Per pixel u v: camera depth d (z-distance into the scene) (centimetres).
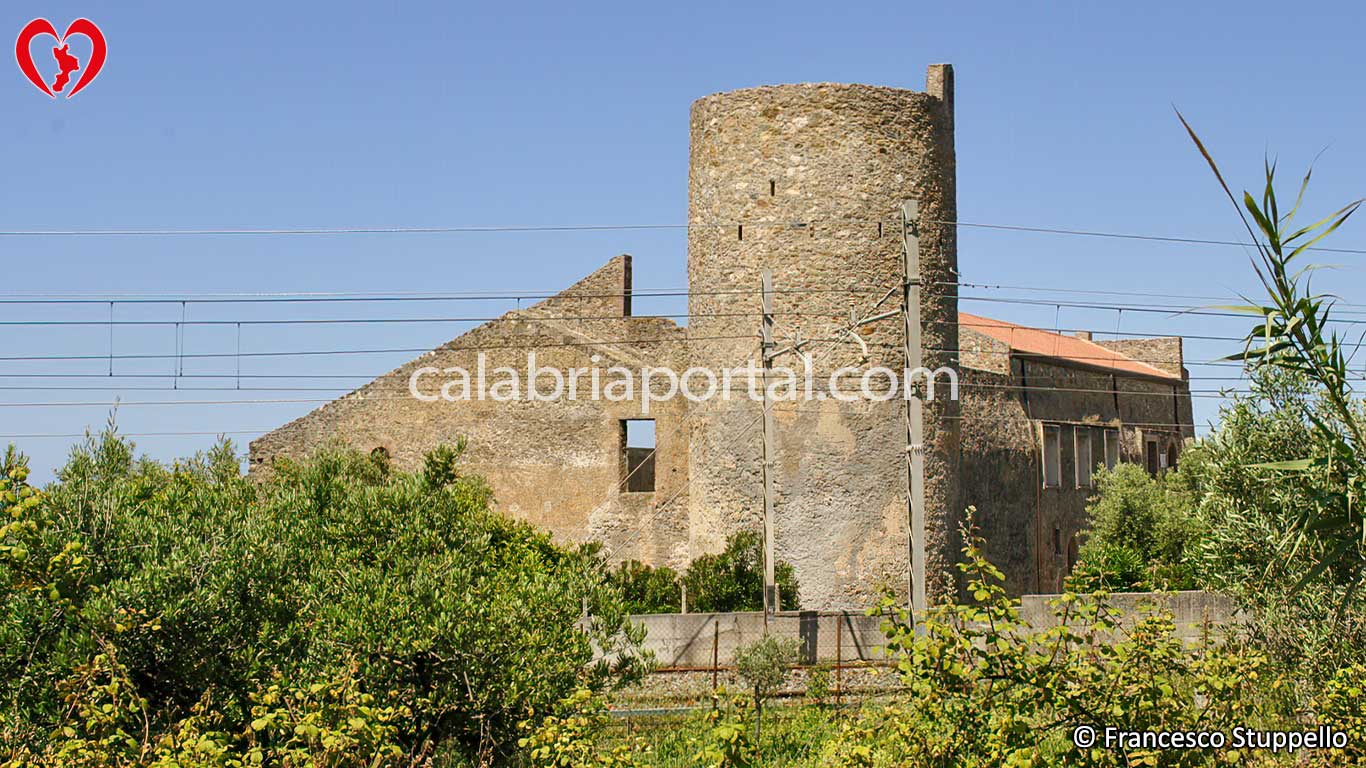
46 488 1486
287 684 1347
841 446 2872
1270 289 930
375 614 1544
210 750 1078
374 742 1183
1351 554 1472
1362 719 1260
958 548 3019
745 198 2945
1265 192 905
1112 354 4781
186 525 1562
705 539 3002
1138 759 1078
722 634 2416
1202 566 1856
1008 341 4053
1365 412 1559
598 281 3678
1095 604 1174
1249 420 1831
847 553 2856
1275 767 1245
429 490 1842
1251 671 1208
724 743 1208
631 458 4184
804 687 2309
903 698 1256
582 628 1834
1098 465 4188
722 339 2975
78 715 1259
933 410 2953
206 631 1427
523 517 3659
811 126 2908
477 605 1603
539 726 1534
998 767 1110
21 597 1315
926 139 2964
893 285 2902
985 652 1112
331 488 1827
